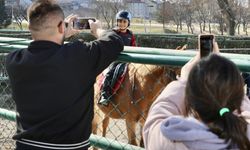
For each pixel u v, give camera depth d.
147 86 5.72
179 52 2.65
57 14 2.48
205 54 2.14
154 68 5.60
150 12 39.12
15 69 2.48
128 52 2.79
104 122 6.57
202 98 1.72
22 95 2.48
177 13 32.50
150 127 1.93
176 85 2.03
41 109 2.43
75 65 2.41
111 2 29.62
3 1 30.86
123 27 8.42
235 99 1.73
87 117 2.54
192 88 1.75
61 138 2.45
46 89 2.40
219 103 1.70
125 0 32.12
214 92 1.70
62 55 2.41
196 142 1.70
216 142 1.68
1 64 5.50
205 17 33.19
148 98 5.75
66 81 2.39
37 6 2.48
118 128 7.05
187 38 15.51
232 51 15.97
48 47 2.45
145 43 15.50
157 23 38.22
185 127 1.72
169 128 1.74
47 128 2.43
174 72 5.25
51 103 2.41
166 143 1.78
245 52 16.33
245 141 1.67
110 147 3.35
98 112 6.55
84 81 2.45
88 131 2.57
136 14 39.16
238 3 29.70
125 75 6.00
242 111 1.88
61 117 2.42
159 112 1.96
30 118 2.47
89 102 2.54
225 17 26.81
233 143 1.67
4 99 6.05
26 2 30.00
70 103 2.42
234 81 1.71
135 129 5.99
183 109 1.97
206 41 2.15
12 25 30.55
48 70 2.39
